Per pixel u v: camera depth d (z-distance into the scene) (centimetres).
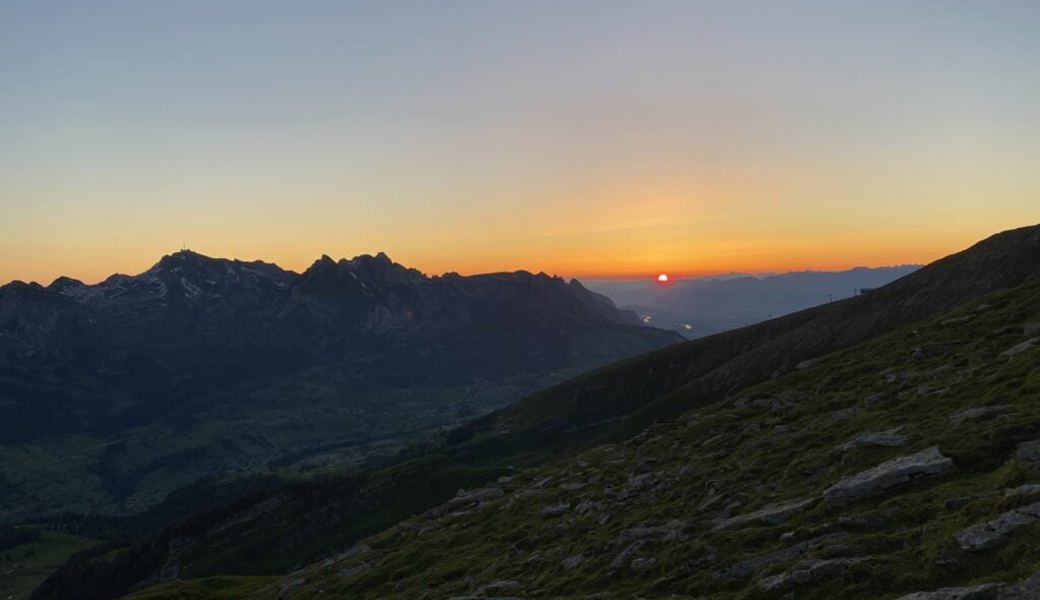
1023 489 2784
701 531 4150
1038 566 2255
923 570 2573
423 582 5953
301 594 7669
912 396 5447
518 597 4350
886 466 3734
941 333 7569
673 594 3362
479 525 7638
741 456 5788
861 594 2600
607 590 3806
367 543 9100
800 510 3756
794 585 2855
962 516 2844
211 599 10775
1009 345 5912
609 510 5788
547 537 5741
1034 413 3722
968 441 3644
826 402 6519
